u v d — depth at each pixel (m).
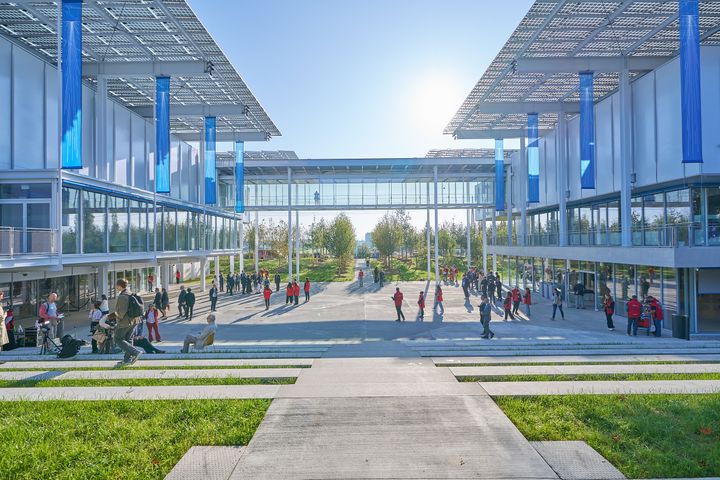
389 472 5.24
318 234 75.56
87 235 20.45
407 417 6.84
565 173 31.02
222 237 41.25
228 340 17.36
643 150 22.88
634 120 23.62
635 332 17.81
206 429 6.47
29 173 18.03
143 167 30.77
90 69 24.38
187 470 5.35
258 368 10.28
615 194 26.44
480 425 6.54
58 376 9.46
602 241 26.45
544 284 33.09
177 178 35.44
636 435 6.37
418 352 12.70
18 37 20.81
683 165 20.11
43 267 17.52
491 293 28.48
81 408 7.34
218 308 27.12
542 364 10.66
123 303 10.70
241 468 5.37
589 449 5.88
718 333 17.94
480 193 45.25
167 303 23.30
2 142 19.47
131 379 9.11
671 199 22.12
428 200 44.88
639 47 22.14
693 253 17.23
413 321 22.11
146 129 31.16
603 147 26.61
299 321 22.20
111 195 22.50
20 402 7.64
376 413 7.00
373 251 103.81
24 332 15.44
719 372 9.70
